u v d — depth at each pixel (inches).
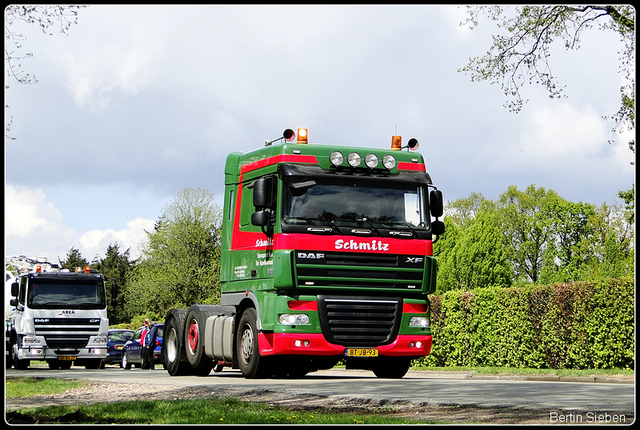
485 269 1804.9
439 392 439.8
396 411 360.5
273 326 540.1
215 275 2620.6
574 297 794.2
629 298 739.4
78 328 1032.2
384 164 564.7
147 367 1119.0
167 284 2610.7
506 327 881.5
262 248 560.4
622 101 773.3
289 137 570.6
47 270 1085.8
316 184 546.0
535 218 2628.0
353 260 542.9
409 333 557.3
